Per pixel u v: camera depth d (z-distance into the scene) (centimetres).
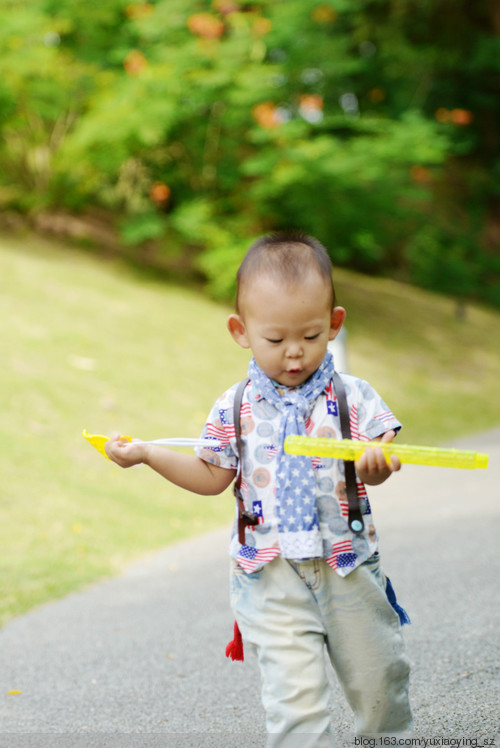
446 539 524
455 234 2123
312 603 207
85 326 1022
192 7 1255
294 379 211
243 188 1321
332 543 205
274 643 203
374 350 1332
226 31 1337
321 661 202
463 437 1033
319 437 211
